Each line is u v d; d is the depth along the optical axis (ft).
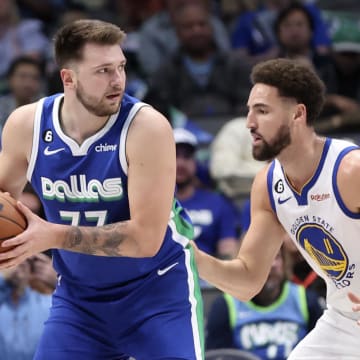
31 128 29.71
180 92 66.49
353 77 69.97
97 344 30.55
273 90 29.73
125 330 30.30
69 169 29.09
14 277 43.14
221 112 66.23
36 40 75.66
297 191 30.71
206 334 44.50
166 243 30.27
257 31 74.33
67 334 30.55
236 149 61.11
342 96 69.97
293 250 45.50
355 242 30.07
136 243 28.27
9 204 27.53
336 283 31.27
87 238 27.96
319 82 29.99
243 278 32.27
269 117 29.78
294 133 29.89
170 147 28.60
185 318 30.17
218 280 32.24
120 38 28.19
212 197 56.39
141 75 73.67
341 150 29.89
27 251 27.32
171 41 73.67
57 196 29.53
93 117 28.63
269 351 43.83
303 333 44.01
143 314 30.09
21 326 43.04
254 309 44.34
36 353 30.89
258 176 32.22
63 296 31.04
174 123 63.36
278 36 68.23
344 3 85.61
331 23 75.46
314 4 82.99
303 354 32.73
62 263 30.63
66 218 29.71
